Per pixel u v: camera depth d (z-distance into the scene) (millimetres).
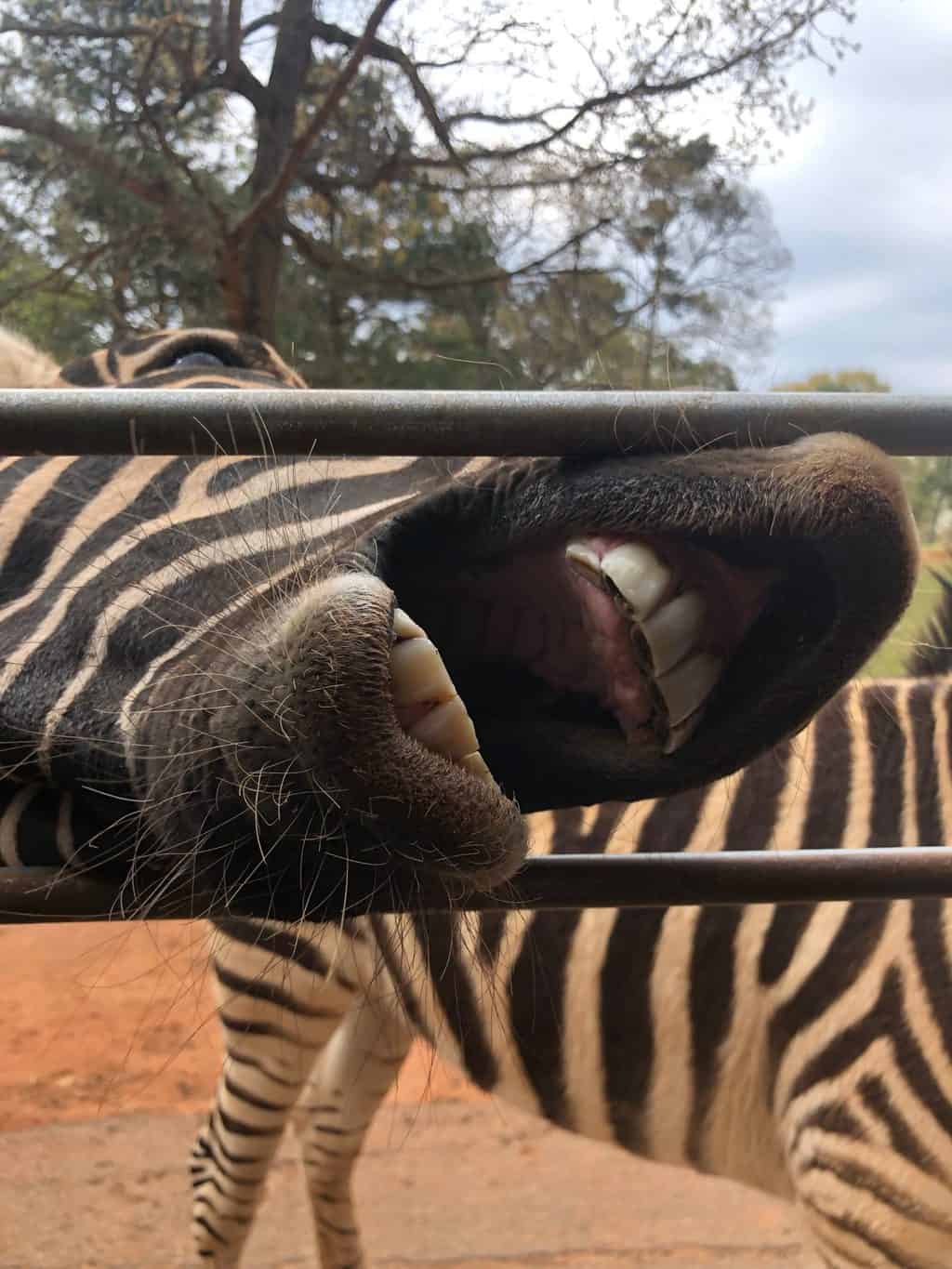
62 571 617
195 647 488
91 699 557
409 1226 1515
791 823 976
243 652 426
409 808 383
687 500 406
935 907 890
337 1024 1227
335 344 4406
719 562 430
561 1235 1487
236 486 628
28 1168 1681
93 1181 1650
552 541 441
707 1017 969
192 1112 1885
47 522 642
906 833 944
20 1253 1453
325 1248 1370
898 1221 862
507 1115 1880
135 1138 1790
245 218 3904
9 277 4273
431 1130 1819
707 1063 974
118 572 597
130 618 563
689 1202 1593
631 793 469
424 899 451
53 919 559
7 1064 2008
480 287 4227
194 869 462
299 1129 1433
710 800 1007
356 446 460
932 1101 856
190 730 441
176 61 4098
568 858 542
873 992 894
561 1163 1713
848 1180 879
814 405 442
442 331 4438
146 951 2508
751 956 953
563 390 455
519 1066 1046
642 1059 991
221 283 4078
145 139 4082
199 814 443
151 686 522
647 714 461
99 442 465
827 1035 908
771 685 430
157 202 4031
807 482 392
